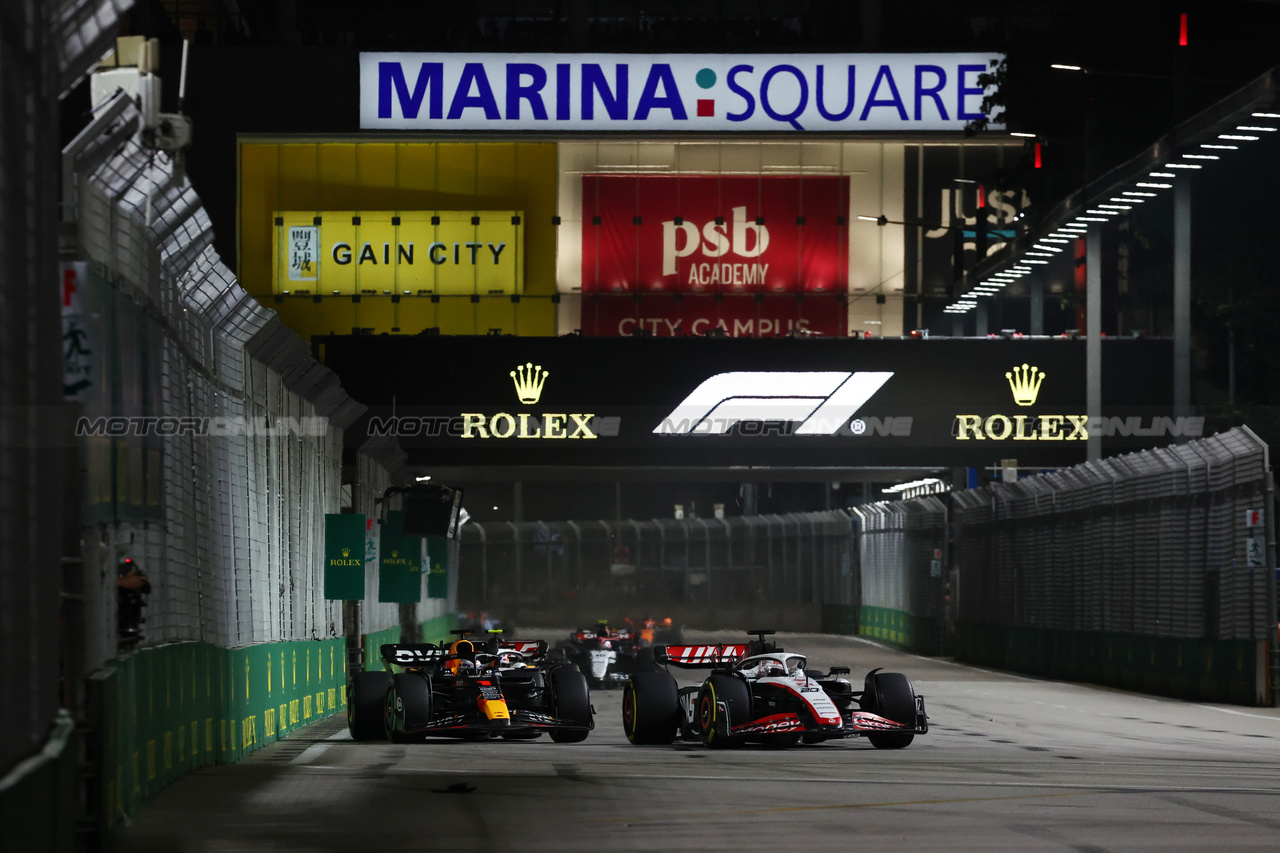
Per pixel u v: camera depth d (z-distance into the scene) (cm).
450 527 4341
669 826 1276
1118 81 5534
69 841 996
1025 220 6041
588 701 2492
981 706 3662
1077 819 1320
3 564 820
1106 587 4697
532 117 7381
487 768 1878
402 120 7369
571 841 1184
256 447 2512
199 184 7344
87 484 1264
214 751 1959
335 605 3575
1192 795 1523
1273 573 3650
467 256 7344
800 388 5619
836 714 2180
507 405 5569
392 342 5550
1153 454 4347
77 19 1027
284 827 1280
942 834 1223
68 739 984
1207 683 3888
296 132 7356
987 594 6106
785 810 1394
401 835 1221
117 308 1448
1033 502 5478
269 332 2494
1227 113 4066
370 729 2561
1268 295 5816
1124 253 7212
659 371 5600
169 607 1745
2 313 817
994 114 7312
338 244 7350
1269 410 5653
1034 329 6469
